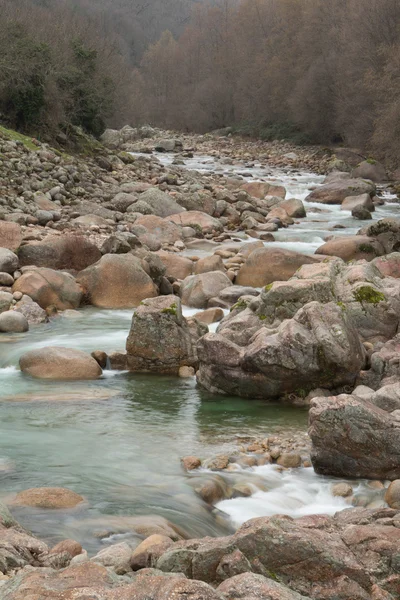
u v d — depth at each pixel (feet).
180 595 14.87
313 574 18.58
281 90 246.27
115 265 56.65
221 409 36.04
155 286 57.16
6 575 17.94
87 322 51.11
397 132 152.15
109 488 26.00
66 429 32.32
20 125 126.52
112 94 161.38
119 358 42.55
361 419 28.50
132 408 35.73
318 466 29.07
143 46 471.62
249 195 106.22
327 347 36.60
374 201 115.24
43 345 44.88
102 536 22.03
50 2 265.34
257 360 36.99
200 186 109.60
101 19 394.73
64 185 96.58
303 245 78.48
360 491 27.55
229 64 294.46
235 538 19.07
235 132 260.01
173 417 34.53
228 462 29.07
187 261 63.46
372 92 178.91
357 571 18.52
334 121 213.05
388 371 37.40
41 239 67.92
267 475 28.48
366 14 187.93
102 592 15.21
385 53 171.63
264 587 15.97
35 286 53.42
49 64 131.44
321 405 29.17
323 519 21.48
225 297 53.31
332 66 214.07
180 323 42.52
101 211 84.84
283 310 42.09
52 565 18.94
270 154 198.70
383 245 69.10
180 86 337.72
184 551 18.86
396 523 21.49
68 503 24.25
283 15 265.13
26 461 28.30
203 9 385.09
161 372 42.19
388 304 42.34
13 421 33.17
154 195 91.97
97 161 122.83
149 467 28.25
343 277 44.47
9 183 90.07
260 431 32.78
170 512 24.34
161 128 310.86
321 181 136.36
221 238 80.43
